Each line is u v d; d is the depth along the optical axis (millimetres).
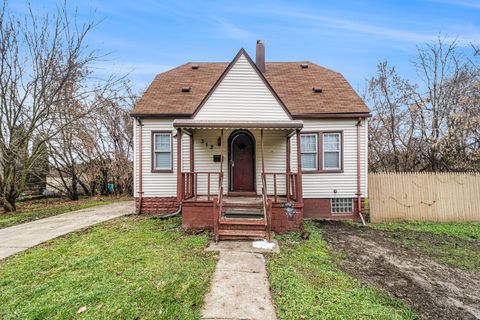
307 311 3434
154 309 3455
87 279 4305
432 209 9609
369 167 17094
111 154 17531
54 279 4348
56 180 17500
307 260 5371
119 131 17547
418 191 9695
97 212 10562
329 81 11641
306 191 10039
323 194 9984
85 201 15141
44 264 5020
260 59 12406
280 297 3770
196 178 9359
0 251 5855
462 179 9609
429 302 3986
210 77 12148
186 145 10000
